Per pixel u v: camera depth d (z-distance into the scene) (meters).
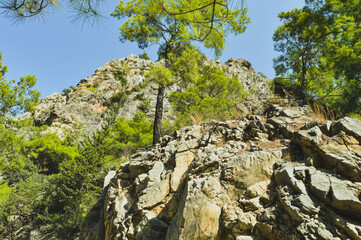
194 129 5.97
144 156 6.05
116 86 44.09
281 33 13.91
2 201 11.19
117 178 6.20
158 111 10.25
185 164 4.94
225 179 3.64
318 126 3.83
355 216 2.41
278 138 4.44
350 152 2.99
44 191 13.49
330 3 9.92
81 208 10.06
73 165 11.63
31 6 1.66
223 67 45.53
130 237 4.32
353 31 7.94
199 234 3.10
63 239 9.24
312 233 2.34
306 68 13.80
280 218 2.68
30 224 11.37
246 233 2.81
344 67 8.08
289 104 5.97
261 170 3.53
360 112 7.48
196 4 2.64
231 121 6.05
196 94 16.34
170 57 11.27
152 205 4.55
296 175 3.03
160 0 2.63
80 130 28.67
